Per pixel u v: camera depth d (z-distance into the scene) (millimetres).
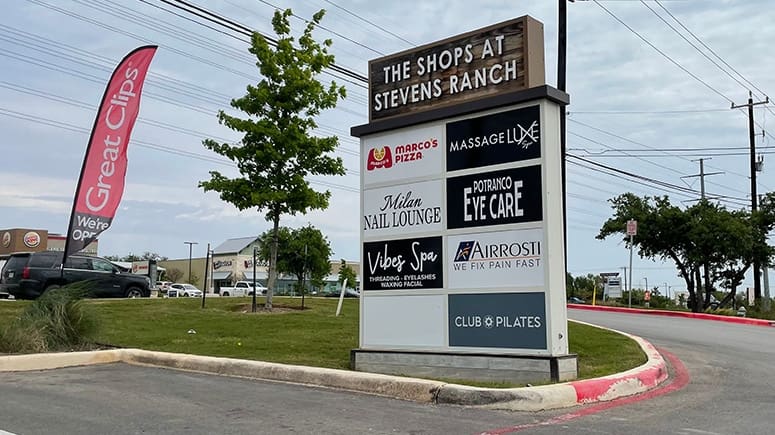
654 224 31531
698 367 11398
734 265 31625
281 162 18188
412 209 10336
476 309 9523
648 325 19875
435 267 9984
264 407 7645
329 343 12906
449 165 10031
